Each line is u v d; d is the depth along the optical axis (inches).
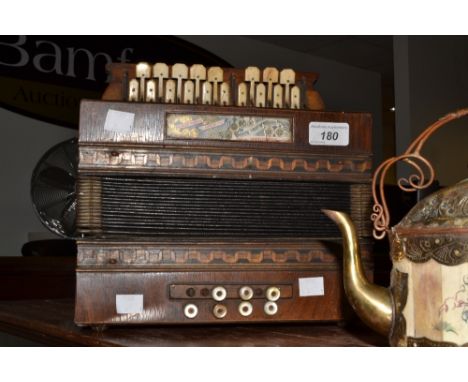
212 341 51.3
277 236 58.0
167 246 55.3
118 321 54.1
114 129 55.2
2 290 124.3
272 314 56.1
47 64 177.5
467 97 212.4
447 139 204.4
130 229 55.9
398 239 40.2
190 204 57.1
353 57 235.6
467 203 37.4
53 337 57.4
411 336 38.8
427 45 200.1
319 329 59.0
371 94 251.4
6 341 67.3
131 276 54.6
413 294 38.9
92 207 55.1
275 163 57.3
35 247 137.5
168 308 54.8
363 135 59.1
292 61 227.9
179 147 55.9
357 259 44.6
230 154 56.7
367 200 59.0
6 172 170.6
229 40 212.2
